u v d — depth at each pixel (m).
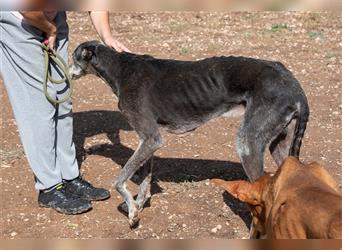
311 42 7.74
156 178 5.09
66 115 4.76
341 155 5.32
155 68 4.66
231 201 4.79
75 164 4.85
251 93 4.44
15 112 4.67
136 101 4.62
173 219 4.64
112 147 5.54
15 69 4.58
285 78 4.41
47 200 4.75
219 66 4.55
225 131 5.72
